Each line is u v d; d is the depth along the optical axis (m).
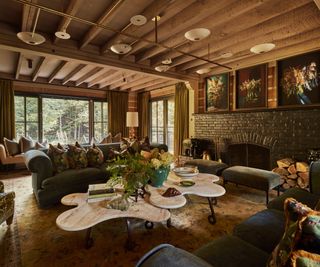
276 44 3.60
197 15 2.53
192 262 0.83
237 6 2.45
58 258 1.88
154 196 2.25
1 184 2.52
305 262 0.67
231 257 1.17
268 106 4.25
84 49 3.73
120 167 2.10
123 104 7.88
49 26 3.13
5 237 2.22
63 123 6.87
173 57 4.15
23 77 5.79
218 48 3.64
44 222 2.56
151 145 4.86
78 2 2.25
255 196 3.41
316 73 3.54
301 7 2.60
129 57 4.29
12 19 2.94
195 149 5.24
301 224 0.82
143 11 2.65
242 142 4.57
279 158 3.95
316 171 2.25
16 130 5.96
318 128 3.45
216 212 2.81
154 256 0.87
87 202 2.17
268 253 1.25
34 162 2.95
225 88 5.02
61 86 6.66
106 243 2.11
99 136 7.59
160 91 7.29
